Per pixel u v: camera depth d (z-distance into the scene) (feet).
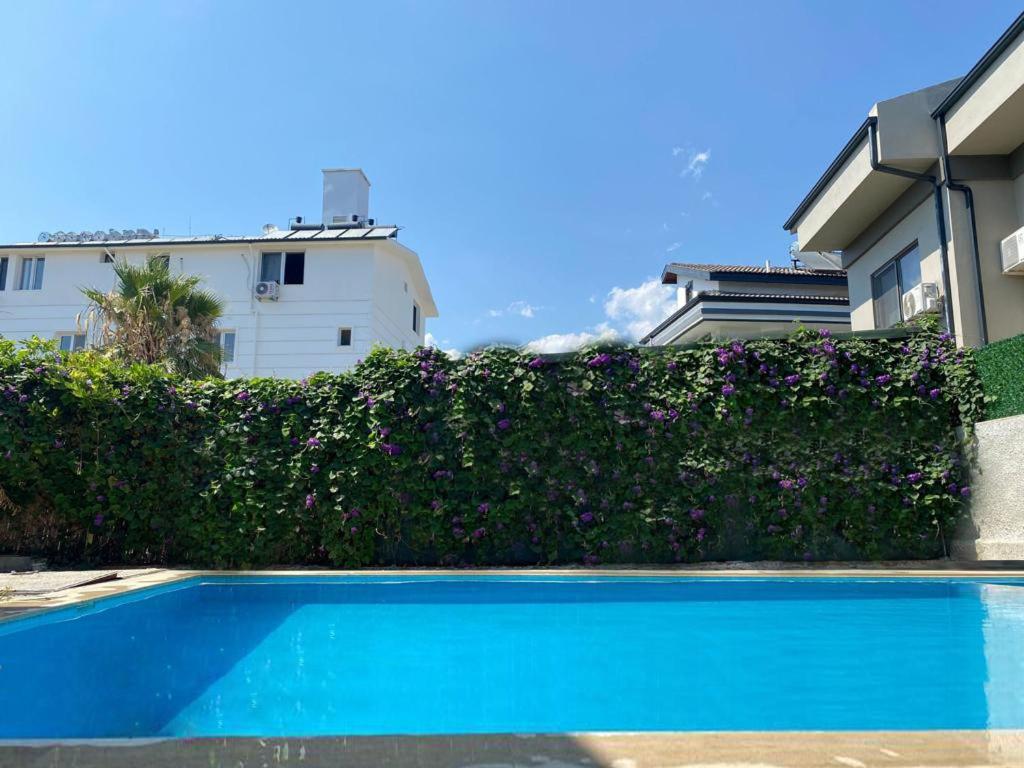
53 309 61.11
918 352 22.02
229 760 5.55
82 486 21.88
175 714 8.52
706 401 21.66
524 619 15.03
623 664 11.09
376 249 61.72
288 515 21.63
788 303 50.19
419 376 22.20
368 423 21.88
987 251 26.66
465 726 8.05
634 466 21.48
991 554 19.90
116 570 20.59
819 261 59.06
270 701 9.10
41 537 22.48
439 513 21.36
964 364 21.59
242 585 19.35
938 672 10.41
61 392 21.74
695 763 5.32
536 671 10.69
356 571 20.07
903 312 29.76
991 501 20.20
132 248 61.11
